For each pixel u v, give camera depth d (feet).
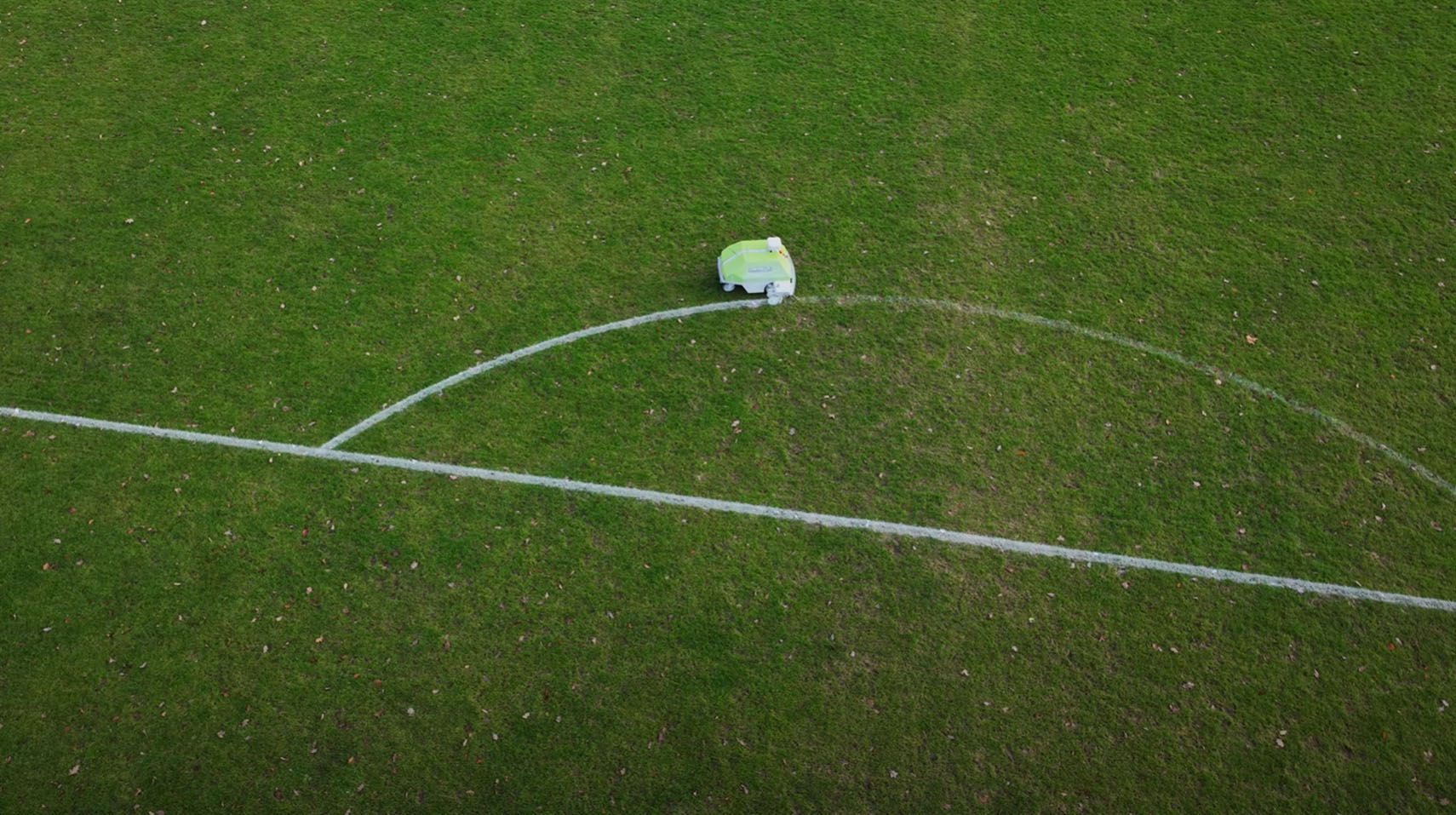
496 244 32.19
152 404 28.04
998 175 34.68
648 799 22.24
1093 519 26.55
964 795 22.40
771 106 36.76
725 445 27.73
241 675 23.58
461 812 22.00
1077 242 32.76
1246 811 22.21
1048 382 29.22
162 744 22.61
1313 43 38.75
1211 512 26.68
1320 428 28.25
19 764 22.25
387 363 29.22
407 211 32.99
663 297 31.09
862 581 25.38
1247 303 31.07
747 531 26.13
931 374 29.37
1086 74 37.86
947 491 26.99
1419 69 37.65
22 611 24.27
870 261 32.12
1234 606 25.08
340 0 40.01
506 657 24.00
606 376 29.12
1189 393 28.99
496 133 35.45
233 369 28.86
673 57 38.34
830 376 29.27
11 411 27.63
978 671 24.06
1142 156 35.19
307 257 31.60
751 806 22.20
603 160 34.78
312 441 27.48
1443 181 34.19
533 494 26.68
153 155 34.17
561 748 22.84
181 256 31.42
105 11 38.91
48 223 32.01
